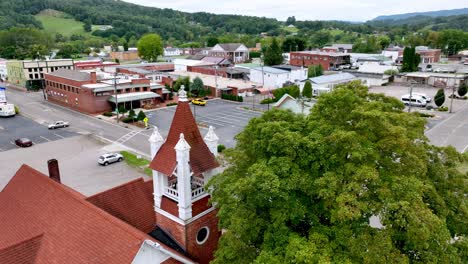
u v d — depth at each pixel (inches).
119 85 3624.5
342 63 5999.0
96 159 2209.6
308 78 4384.8
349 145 706.2
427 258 653.9
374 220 1392.7
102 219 756.0
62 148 2429.9
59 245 772.6
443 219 709.3
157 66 5733.3
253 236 750.5
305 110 2367.1
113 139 2630.4
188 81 4296.3
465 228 773.9
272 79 4505.4
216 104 3831.2
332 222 688.4
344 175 699.4
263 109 3528.5
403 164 738.8
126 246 687.7
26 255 771.4
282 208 716.7
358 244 641.6
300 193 751.1
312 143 733.9
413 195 654.5
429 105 3521.2
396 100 919.0
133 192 987.3
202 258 920.3
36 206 893.8
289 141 742.5
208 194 893.8
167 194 886.4
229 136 2642.7
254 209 767.7
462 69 5049.2
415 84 4793.3
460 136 2522.1
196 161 855.7
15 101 4001.0
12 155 2295.8
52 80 3902.6
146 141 2571.4
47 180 932.0
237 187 719.7
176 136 855.1
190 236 874.8
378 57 6117.1
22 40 7736.2
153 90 3909.9
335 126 772.6
